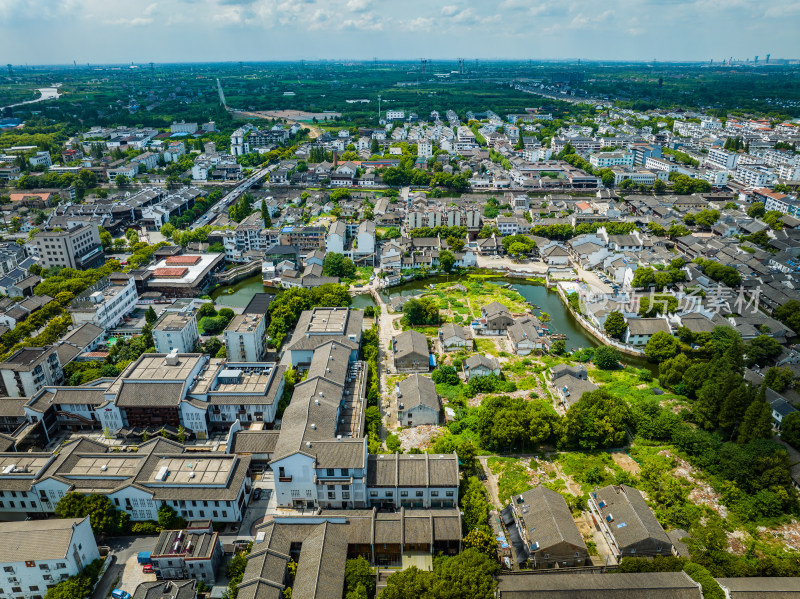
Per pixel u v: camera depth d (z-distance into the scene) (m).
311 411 134.38
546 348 192.38
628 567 104.44
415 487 120.25
